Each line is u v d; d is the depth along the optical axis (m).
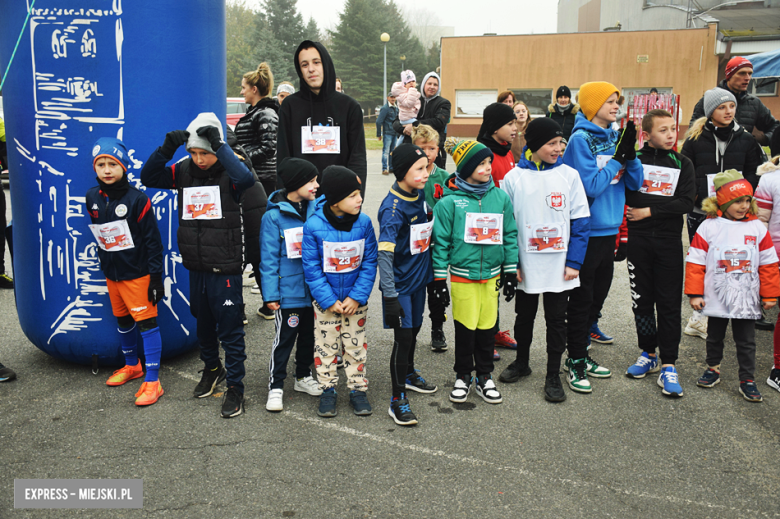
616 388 3.82
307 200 3.53
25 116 3.74
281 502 2.60
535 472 2.85
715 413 3.47
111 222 3.42
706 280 3.73
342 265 3.31
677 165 3.74
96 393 3.68
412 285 3.44
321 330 3.41
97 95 3.66
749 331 3.64
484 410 3.51
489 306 3.56
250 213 4.38
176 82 3.81
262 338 4.66
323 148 4.11
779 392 3.74
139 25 3.65
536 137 3.54
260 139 5.22
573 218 3.56
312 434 3.21
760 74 10.56
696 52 28.00
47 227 3.78
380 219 3.33
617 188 3.78
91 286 3.80
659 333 3.81
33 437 3.13
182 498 2.62
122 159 3.42
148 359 3.59
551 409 3.52
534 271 3.61
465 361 3.65
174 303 4.00
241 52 56.81
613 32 28.50
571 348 3.79
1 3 3.74
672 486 2.74
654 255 3.78
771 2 33.75
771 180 4.26
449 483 2.75
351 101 4.19
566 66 29.19
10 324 4.92
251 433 3.21
